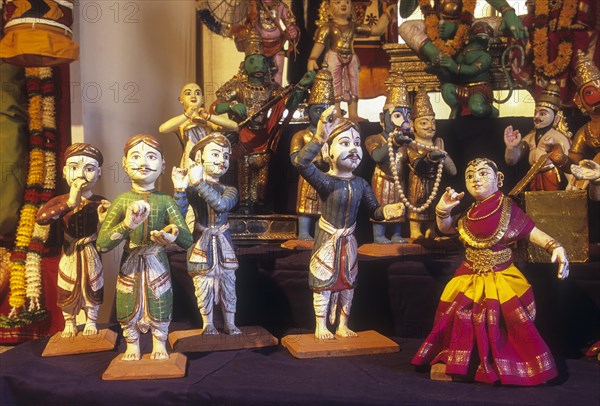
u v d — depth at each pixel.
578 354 2.87
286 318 3.25
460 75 4.07
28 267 3.69
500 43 4.25
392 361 2.74
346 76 4.21
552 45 4.12
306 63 4.96
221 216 2.92
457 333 2.54
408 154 3.38
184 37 5.07
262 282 3.23
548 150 3.38
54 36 3.34
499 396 2.34
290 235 3.68
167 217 2.63
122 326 2.60
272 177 3.97
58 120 3.86
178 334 2.95
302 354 2.77
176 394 2.39
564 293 2.93
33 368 2.63
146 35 4.53
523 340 2.52
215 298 2.96
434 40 4.22
